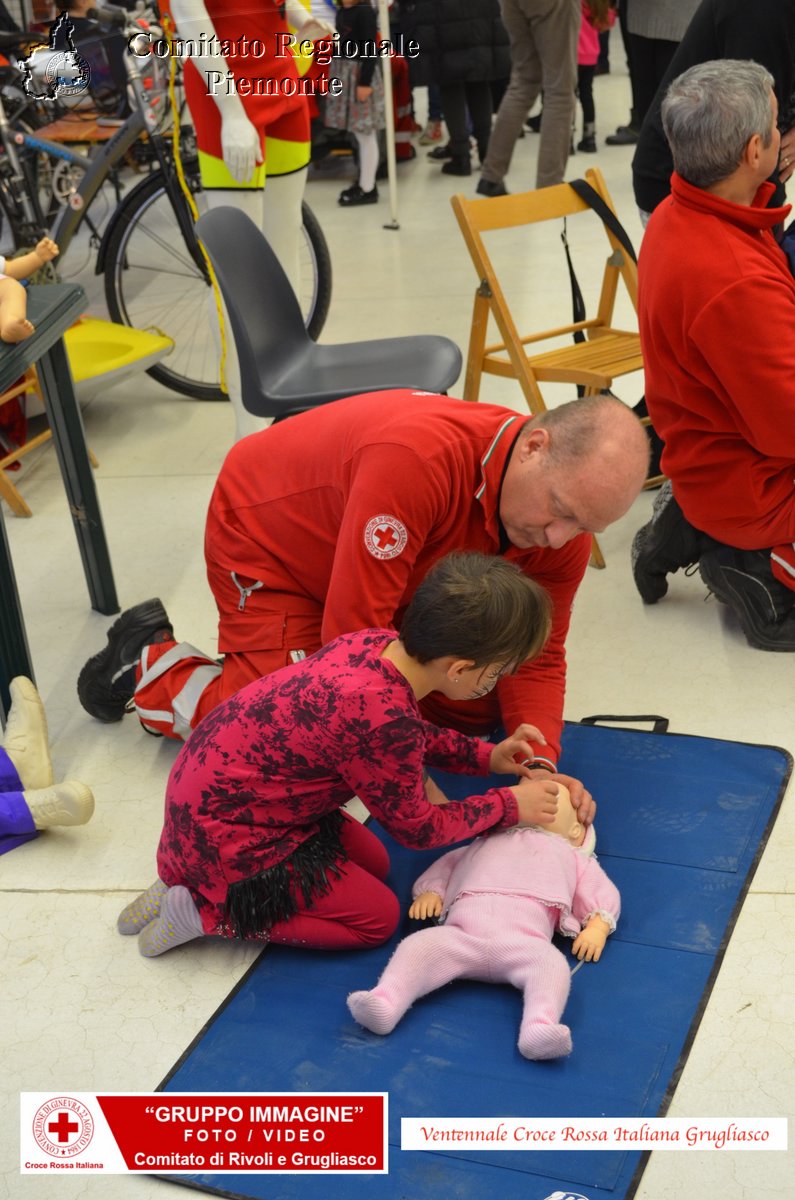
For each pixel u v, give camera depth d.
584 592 3.25
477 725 2.64
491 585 1.88
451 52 6.73
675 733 2.65
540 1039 1.84
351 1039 1.95
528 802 2.12
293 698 1.95
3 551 2.56
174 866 2.08
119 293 4.64
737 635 3.01
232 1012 2.03
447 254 5.92
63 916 2.29
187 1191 1.75
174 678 2.61
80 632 3.21
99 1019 2.06
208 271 4.22
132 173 6.68
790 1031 1.93
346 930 2.10
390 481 2.11
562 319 4.97
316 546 2.41
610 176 6.84
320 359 3.30
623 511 2.08
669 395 2.72
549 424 2.09
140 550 3.59
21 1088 1.94
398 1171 1.73
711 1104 1.82
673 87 2.51
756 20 2.91
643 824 2.39
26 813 2.42
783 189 3.10
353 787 1.97
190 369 4.75
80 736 2.80
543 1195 1.69
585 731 2.67
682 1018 1.96
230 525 2.51
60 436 3.03
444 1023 1.97
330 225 6.57
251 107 3.49
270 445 2.46
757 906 2.18
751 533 2.81
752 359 2.50
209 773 2.00
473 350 3.57
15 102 4.34
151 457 4.19
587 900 2.12
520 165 7.25
